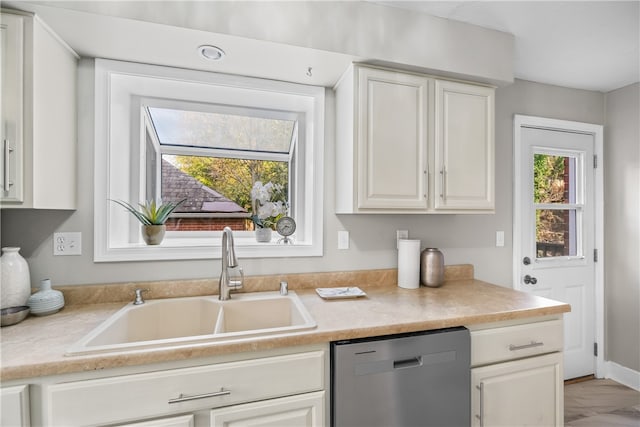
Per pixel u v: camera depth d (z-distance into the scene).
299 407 1.04
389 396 1.11
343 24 1.41
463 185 1.65
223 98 1.72
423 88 1.58
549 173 2.35
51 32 1.21
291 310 1.47
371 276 1.81
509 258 2.19
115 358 0.88
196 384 0.95
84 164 1.43
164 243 1.65
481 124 1.69
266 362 1.01
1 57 1.06
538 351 1.36
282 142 1.95
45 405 0.86
